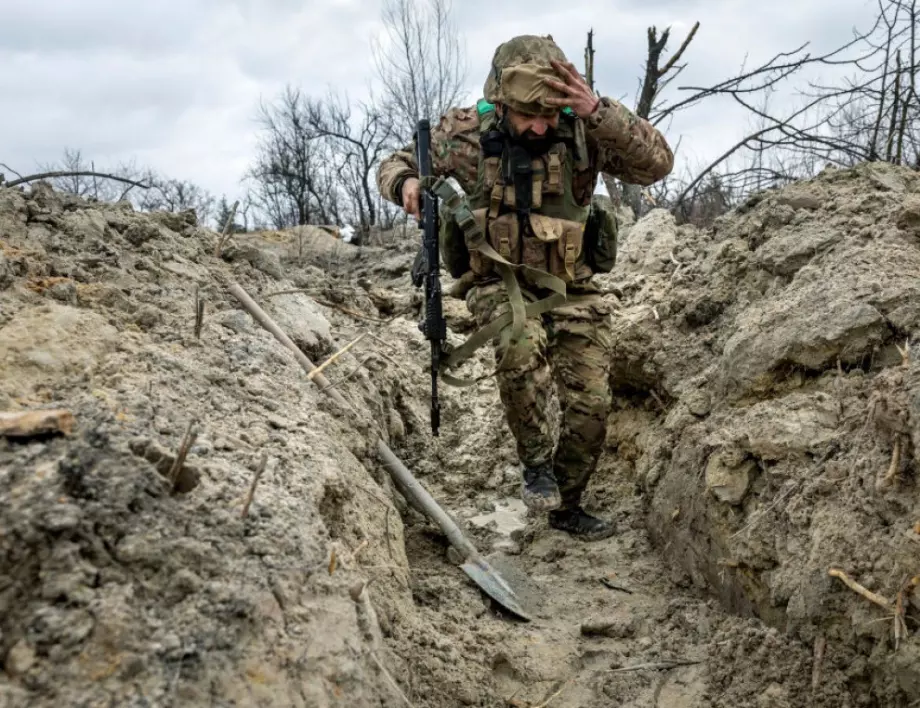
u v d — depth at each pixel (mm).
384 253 9781
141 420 2262
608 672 2869
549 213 3471
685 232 5605
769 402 3184
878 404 2561
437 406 3662
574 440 3795
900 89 7750
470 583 3445
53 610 1641
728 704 2598
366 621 2117
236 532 2020
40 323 2588
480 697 2662
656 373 4320
